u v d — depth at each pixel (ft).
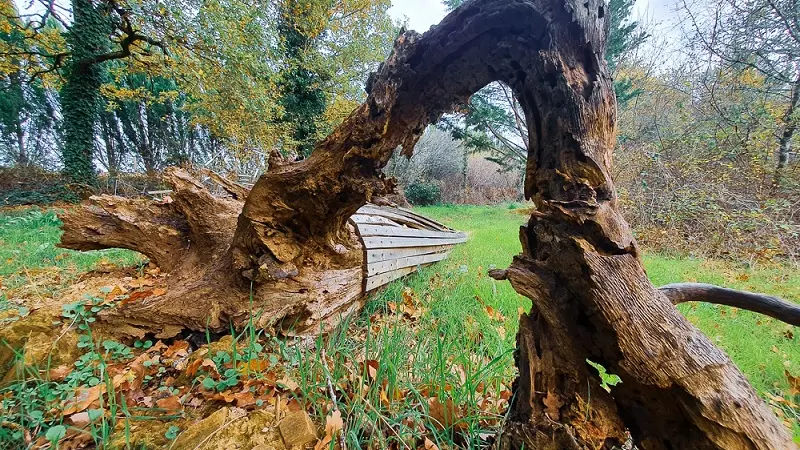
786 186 19.39
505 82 4.75
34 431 4.40
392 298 10.68
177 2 24.70
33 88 47.91
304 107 43.29
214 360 5.72
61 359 5.66
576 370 3.74
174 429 4.37
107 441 4.07
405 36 5.25
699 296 4.11
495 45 4.38
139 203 10.11
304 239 7.85
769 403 5.83
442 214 46.32
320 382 5.41
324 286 7.67
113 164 40.57
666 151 24.99
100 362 5.65
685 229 21.15
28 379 5.13
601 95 3.73
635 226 23.25
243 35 27.84
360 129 5.90
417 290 11.53
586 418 3.59
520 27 4.10
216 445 4.01
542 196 4.12
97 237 9.55
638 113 34.06
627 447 3.75
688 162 22.98
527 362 3.98
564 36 3.76
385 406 4.95
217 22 24.82
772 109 21.01
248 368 5.43
